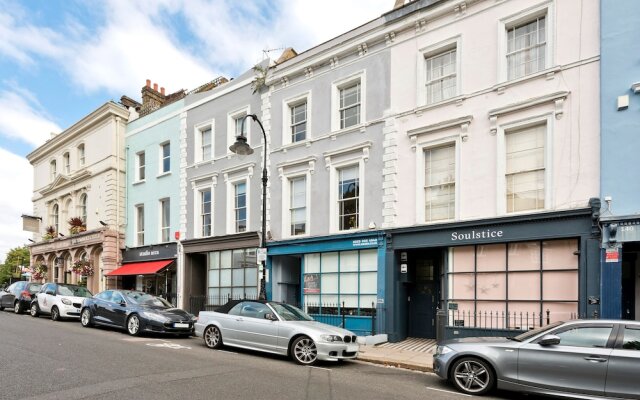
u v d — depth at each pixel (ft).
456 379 23.73
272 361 30.25
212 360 29.32
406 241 40.88
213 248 59.06
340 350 29.73
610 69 31.78
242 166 56.44
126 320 41.65
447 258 39.11
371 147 44.60
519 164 36.06
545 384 21.47
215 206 60.18
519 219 34.53
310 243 47.83
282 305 34.65
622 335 20.97
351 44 46.78
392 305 41.06
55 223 94.89
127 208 75.46
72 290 56.65
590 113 32.50
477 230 36.86
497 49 37.45
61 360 26.94
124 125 77.41
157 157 70.69
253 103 57.06
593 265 31.22
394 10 43.57
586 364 20.80
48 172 96.27
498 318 35.96
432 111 40.78
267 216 53.06
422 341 41.04
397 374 27.94
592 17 32.99
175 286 65.41
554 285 33.63
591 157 32.19
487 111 37.45
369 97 45.44
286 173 51.78
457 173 38.63
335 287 46.06
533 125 35.45
